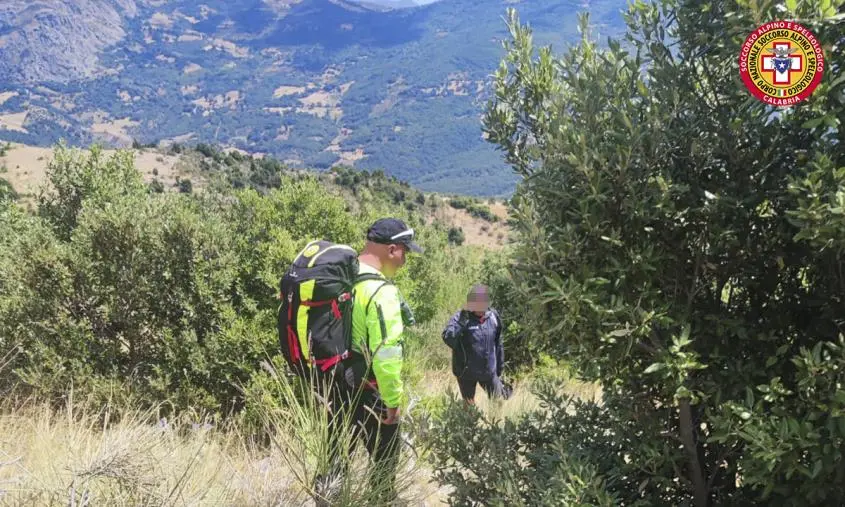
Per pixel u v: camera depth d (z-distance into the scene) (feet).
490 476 9.66
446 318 42.80
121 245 19.84
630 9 8.80
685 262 8.65
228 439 14.87
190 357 18.65
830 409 6.84
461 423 10.42
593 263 8.18
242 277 20.65
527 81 10.19
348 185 374.02
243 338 18.71
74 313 19.65
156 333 19.62
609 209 8.27
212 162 371.35
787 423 7.07
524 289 8.08
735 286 8.82
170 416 16.75
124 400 17.85
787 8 7.11
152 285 19.62
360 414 10.75
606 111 8.58
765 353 8.39
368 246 11.50
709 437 8.14
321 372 10.46
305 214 22.29
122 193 28.07
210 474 10.92
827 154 7.32
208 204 23.20
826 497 7.66
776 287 8.66
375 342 10.41
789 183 7.23
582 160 8.00
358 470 10.57
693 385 8.13
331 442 10.23
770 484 7.48
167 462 10.12
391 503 10.62
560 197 8.45
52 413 17.20
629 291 8.20
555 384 11.63
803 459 7.57
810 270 8.39
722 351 8.48
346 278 10.46
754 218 8.38
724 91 8.39
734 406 7.43
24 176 370.53
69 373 18.01
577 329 7.95
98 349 19.04
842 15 6.84
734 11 7.75
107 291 19.43
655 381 8.51
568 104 8.96
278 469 11.86
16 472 9.91
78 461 9.37
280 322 10.80
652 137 7.85
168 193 22.21
